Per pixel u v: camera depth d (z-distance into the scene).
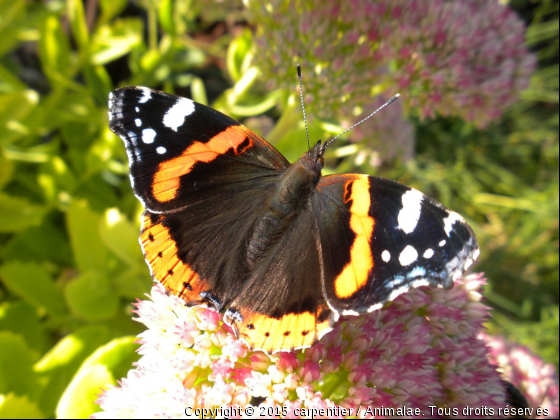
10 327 0.12
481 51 0.11
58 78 0.13
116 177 0.16
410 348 0.08
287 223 0.08
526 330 0.17
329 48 0.11
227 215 0.08
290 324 0.07
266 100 0.13
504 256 0.18
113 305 0.12
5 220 0.12
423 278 0.07
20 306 0.12
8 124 0.12
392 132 0.13
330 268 0.07
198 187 0.08
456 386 0.09
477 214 0.20
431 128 0.21
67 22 0.18
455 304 0.09
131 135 0.07
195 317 0.08
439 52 0.11
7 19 0.13
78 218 0.12
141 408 0.07
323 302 0.07
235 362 0.08
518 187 0.20
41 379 0.10
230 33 0.21
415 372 0.08
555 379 0.12
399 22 0.11
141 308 0.08
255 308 0.07
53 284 0.13
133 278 0.12
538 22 0.22
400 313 0.09
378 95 0.13
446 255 0.07
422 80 0.11
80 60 0.14
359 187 0.07
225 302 0.07
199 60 0.17
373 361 0.08
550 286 0.19
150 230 0.07
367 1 0.11
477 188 0.20
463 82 0.11
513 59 0.12
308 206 0.08
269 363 0.08
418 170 0.20
